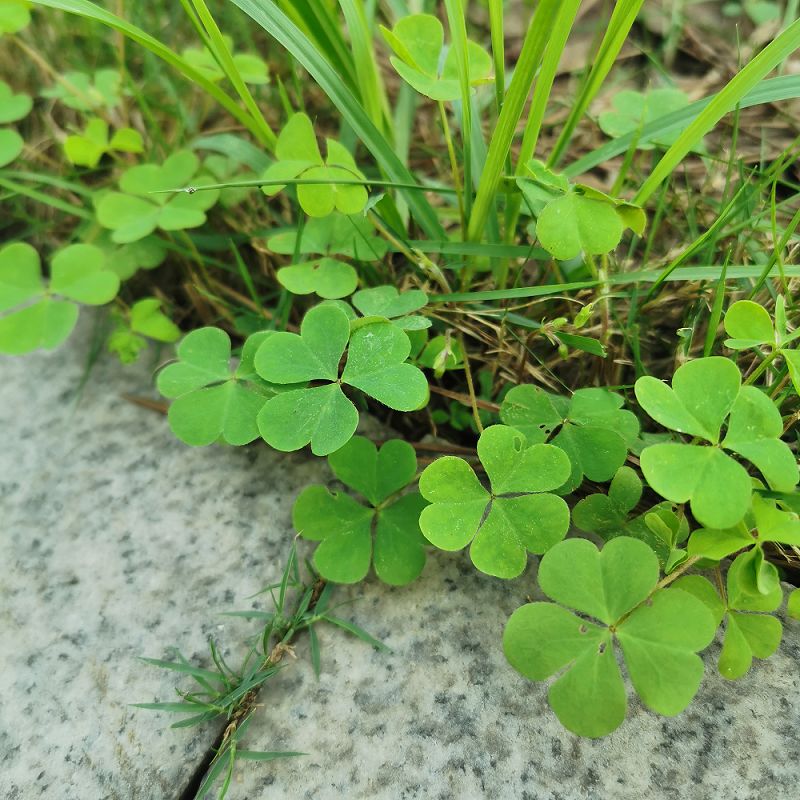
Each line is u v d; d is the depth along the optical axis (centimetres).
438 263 15
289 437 11
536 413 12
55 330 14
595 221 12
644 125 14
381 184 13
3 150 15
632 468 13
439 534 11
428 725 11
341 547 12
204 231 17
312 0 14
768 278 14
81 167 18
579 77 19
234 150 16
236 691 11
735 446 10
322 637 12
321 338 12
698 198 16
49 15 19
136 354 15
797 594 10
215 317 17
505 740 10
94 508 14
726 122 18
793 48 11
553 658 9
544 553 10
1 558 13
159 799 10
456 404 14
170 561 13
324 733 11
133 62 19
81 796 10
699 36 19
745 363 14
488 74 14
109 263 16
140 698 11
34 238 18
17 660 12
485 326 14
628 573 10
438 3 20
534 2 20
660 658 9
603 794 10
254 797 10
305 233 15
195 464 14
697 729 10
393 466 12
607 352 14
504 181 13
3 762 11
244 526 13
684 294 14
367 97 15
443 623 12
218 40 13
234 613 12
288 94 19
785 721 10
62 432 15
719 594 11
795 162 17
